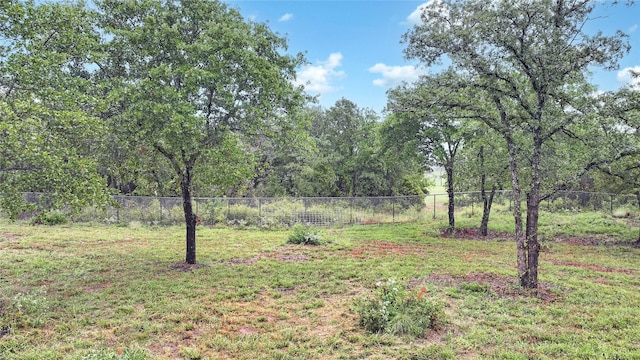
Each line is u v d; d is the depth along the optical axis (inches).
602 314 303.4
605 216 869.8
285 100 440.1
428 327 276.5
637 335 262.4
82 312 308.0
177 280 401.7
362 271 450.9
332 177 1221.7
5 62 274.5
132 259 504.4
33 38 290.2
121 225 827.4
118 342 254.1
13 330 262.4
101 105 322.7
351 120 1263.5
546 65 337.4
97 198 326.0
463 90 389.4
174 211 876.6
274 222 861.8
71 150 315.3
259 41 422.3
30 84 285.9
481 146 722.8
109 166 439.8
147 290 365.7
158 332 269.9
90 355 214.8
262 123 441.4
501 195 1093.8
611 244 661.3
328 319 301.9
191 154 424.2
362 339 259.6
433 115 411.8
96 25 404.8
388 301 284.4
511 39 339.3
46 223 804.6
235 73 402.3
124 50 404.2
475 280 405.4
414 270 454.0
